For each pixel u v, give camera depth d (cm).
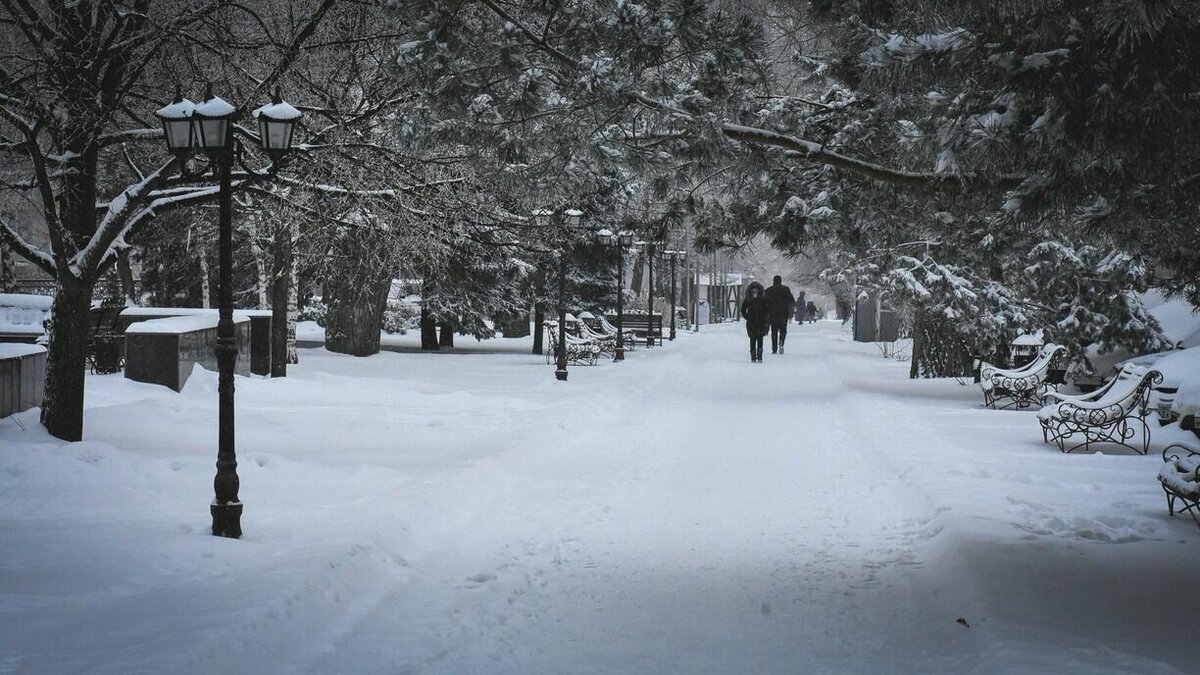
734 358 4309
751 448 1770
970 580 871
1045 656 662
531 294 4531
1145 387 1623
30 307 2991
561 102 1127
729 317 11250
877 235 1845
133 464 1360
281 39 1778
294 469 1386
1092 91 789
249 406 2136
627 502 1309
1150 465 1501
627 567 990
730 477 1485
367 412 2081
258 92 1612
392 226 2172
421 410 2148
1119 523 1109
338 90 1927
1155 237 1099
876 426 1953
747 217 1652
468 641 768
